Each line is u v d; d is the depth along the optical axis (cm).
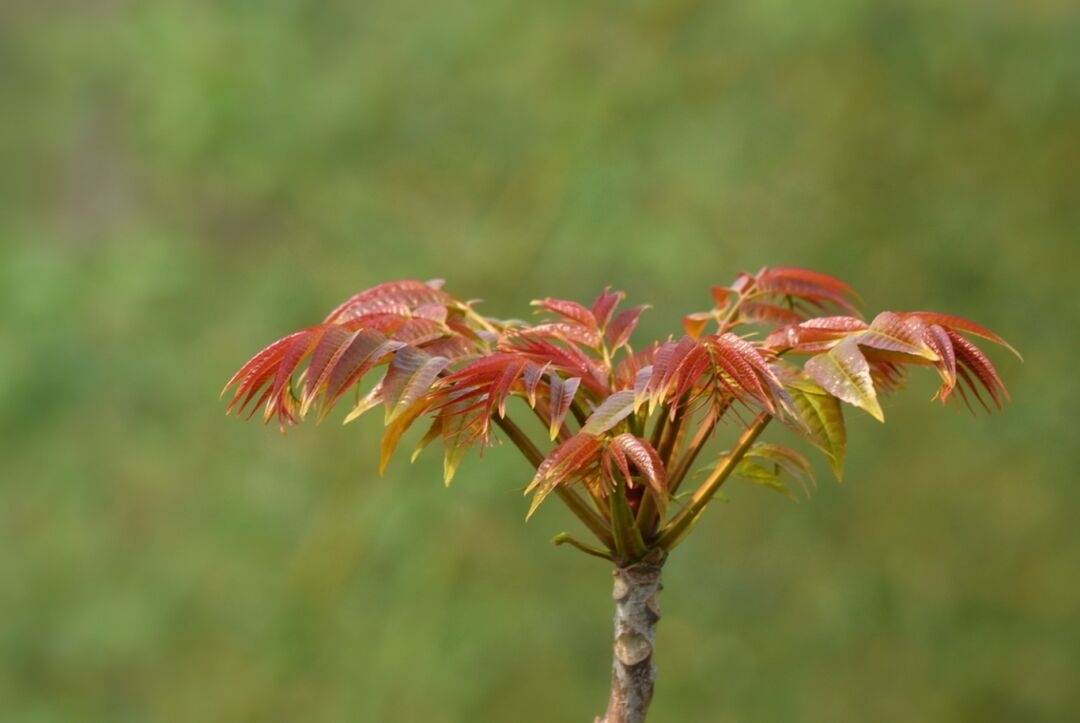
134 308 1055
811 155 943
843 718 963
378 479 969
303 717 983
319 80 992
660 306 938
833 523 967
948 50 925
